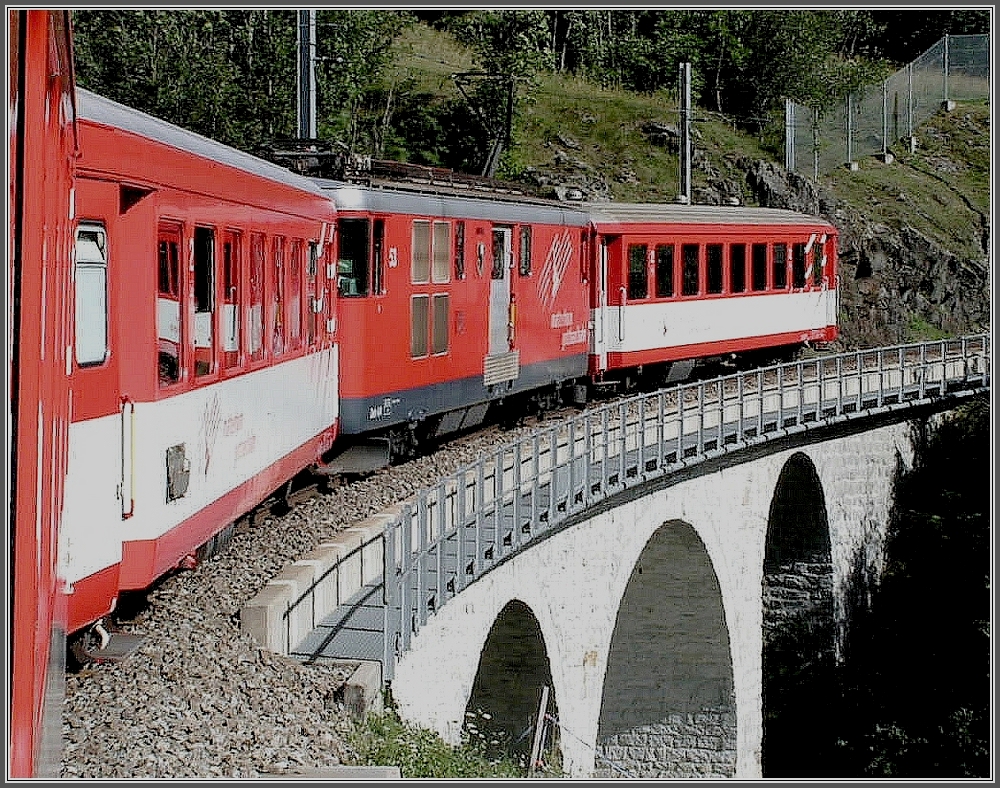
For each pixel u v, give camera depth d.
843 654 38.16
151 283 10.73
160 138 11.08
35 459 6.52
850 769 35.91
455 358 23.16
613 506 24.59
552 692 21.59
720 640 31.17
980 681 36.91
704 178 57.78
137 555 10.70
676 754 31.52
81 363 9.37
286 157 20.59
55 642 7.95
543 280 27.25
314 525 17.75
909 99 67.38
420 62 54.94
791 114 62.75
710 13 66.50
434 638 15.69
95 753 9.64
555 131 56.72
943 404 40.94
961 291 59.06
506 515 20.92
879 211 60.28
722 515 30.81
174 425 11.38
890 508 40.09
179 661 11.83
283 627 13.60
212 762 9.98
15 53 6.45
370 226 20.00
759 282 37.47
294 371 16.61
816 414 34.97
